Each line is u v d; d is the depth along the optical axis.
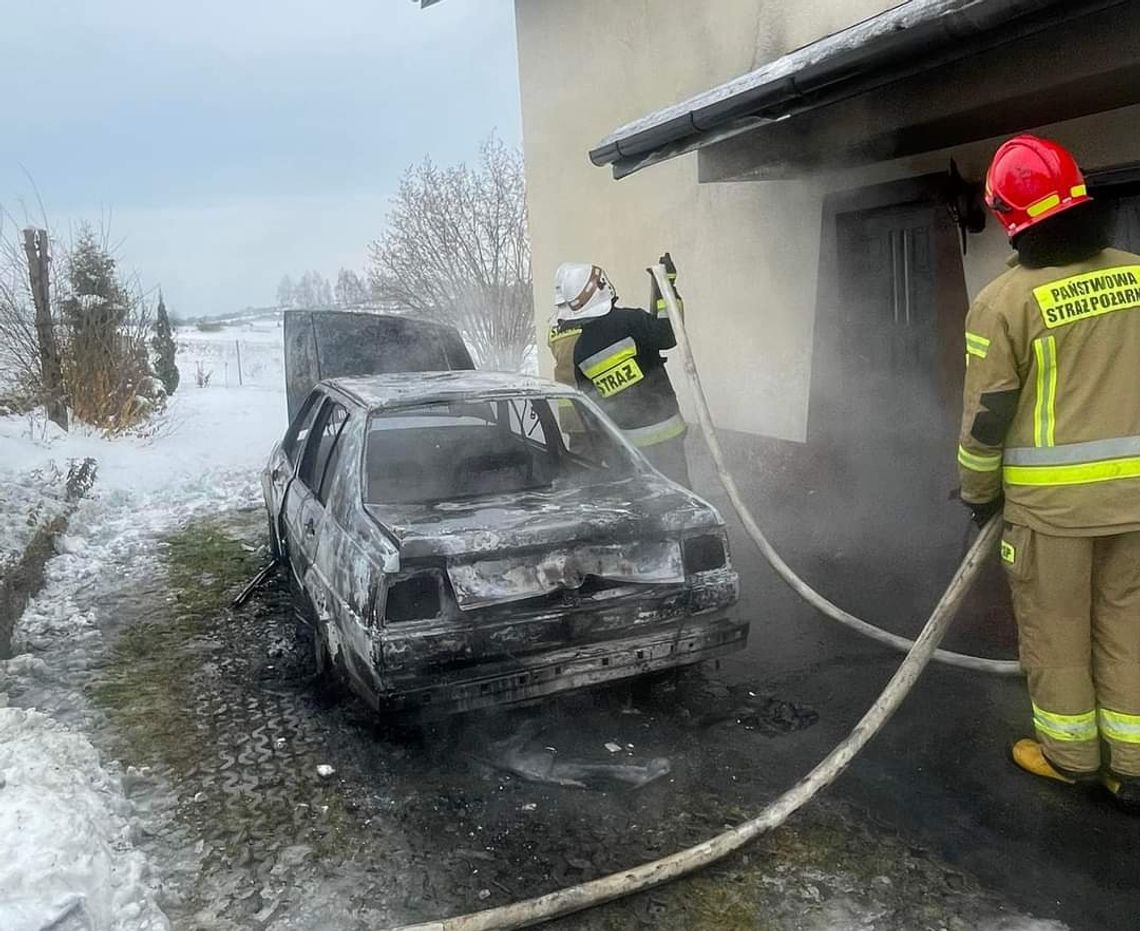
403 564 3.05
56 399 11.28
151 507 8.26
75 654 4.60
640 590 3.32
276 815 3.04
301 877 2.71
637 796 3.09
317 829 2.95
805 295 6.47
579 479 4.13
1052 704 2.90
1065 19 3.41
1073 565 2.78
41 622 5.07
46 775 2.93
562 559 3.23
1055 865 2.64
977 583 4.86
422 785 3.20
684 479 4.96
